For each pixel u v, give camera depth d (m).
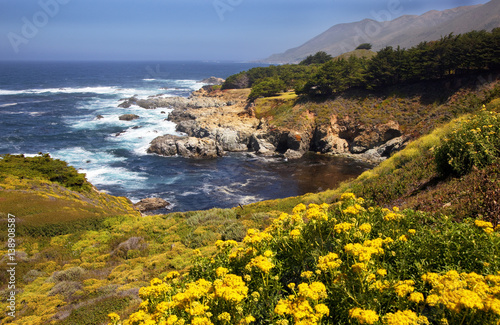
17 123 64.00
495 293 2.53
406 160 17.30
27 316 10.16
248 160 50.75
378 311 3.02
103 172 42.69
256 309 3.68
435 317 2.80
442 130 18.22
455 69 51.69
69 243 17.52
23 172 26.73
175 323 3.53
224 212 21.50
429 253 3.75
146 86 140.75
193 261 5.30
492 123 9.78
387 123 49.94
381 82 58.88
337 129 55.03
